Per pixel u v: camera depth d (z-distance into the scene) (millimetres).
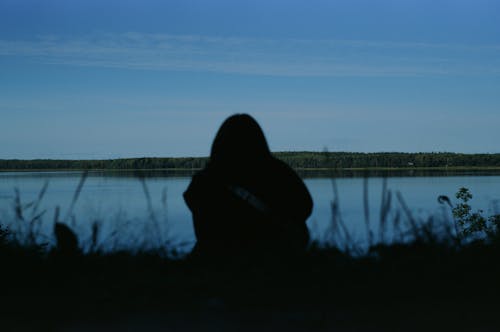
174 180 97750
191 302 3117
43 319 2832
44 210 4078
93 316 2879
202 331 2576
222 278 3521
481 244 4070
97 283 3512
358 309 2920
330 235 3824
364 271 3486
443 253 3662
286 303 3064
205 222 4215
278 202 4184
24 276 3619
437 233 3898
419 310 2869
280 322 2699
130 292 3326
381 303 3037
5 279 3557
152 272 3748
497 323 2602
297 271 3557
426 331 2518
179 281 3514
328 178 3818
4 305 3094
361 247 3785
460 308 2883
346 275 3445
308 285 3363
